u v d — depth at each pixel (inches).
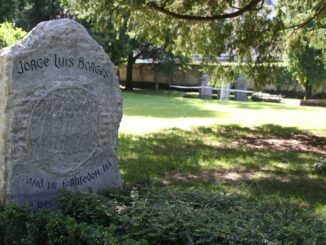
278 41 558.3
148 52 1349.7
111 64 241.4
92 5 459.2
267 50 555.8
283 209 210.5
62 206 205.2
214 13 505.7
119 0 424.8
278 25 537.3
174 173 336.5
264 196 283.0
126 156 385.1
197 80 1526.8
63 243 170.7
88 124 234.1
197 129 574.9
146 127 566.9
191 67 1416.1
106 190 233.6
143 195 224.7
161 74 1562.5
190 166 359.6
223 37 531.5
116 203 203.5
